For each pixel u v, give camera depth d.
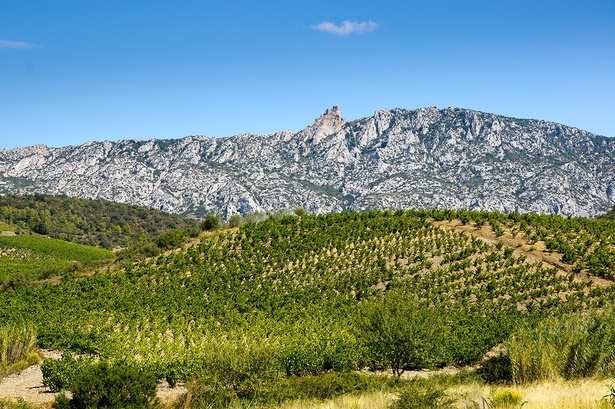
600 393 16.03
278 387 21.17
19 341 34.59
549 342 21.77
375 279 54.47
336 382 23.56
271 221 75.12
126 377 18.22
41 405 22.81
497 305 46.84
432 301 49.09
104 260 78.00
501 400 15.26
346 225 69.06
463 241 60.75
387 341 24.95
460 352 33.66
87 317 48.06
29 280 74.38
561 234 60.47
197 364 27.00
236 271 60.16
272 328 41.75
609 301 44.59
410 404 16.53
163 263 66.62
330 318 44.00
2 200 181.12
